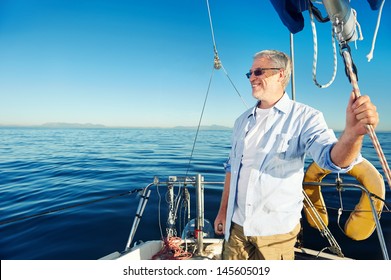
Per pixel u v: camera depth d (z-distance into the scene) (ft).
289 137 5.06
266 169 5.21
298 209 5.33
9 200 22.11
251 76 5.79
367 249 12.30
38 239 13.66
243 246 5.76
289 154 5.03
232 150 6.42
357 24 3.63
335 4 3.01
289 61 5.70
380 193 9.67
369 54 3.87
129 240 8.18
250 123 6.00
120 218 16.28
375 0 3.84
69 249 12.63
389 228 14.14
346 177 26.27
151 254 8.40
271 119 5.48
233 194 5.81
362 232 10.03
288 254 5.33
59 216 16.76
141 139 130.52
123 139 130.72
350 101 2.95
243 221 5.52
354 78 2.90
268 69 5.53
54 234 14.17
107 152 65.67
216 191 22.30
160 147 81.92
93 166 40.91
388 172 2.67
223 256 6.21
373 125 2.76
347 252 12.14
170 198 9.26
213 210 17.84
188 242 9.10
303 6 4.49
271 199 5.15
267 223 5.18
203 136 161.48
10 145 91.15
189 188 22.11
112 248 12.75
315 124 4.79
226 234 5.97
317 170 10.32
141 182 28.19
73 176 32.50
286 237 5.24
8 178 32.30
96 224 15.40
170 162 45.57
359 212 10.11
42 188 26.16
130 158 52.13
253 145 5.57
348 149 3.29
